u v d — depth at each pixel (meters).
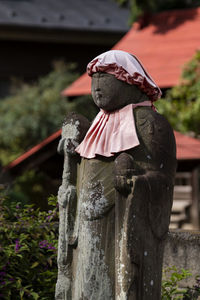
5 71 21.67
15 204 7.54
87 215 4.76
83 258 4.78
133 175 4.52
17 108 20.75
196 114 13.76
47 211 7.78
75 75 21.58
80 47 22.28
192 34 18.22
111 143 4.73
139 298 4.54
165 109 14.21
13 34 21.11
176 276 6.34
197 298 6.59
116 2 23.55
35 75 21.94
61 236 5.11
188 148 11.62
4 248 6.80
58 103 20.47
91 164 4.81
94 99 4.93
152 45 18.27
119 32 21.75
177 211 17.09
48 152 11.76
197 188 17.03
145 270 4.57
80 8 23.23
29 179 12.42
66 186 5.15
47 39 21.53
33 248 6.83
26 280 6.88
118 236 4.59
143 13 19.56
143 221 4.54
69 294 5.07
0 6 22.34
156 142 4.65
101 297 4.69
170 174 4.73
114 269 4.68
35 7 22.67
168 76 15.82
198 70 14.48
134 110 4.81
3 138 20.53
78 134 5.13
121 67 4.77
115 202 4.64
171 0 21.59
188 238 6.84
